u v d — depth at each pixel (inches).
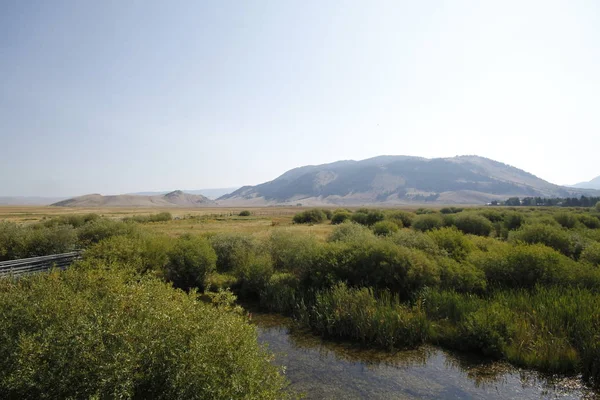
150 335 178.7
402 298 522.9
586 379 320.8
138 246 662.5
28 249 787.4
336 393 307.9
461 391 311.3
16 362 177.5
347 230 976.9
